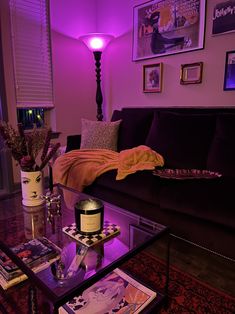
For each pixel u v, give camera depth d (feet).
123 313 3.12
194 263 4.99
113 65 10.87
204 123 6.63
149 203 5.63
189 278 4.52
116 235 3.76
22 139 4.48
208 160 6.29
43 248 3.51
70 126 10.96
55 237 3.85
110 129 8.29
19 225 4.25
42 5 9.41
